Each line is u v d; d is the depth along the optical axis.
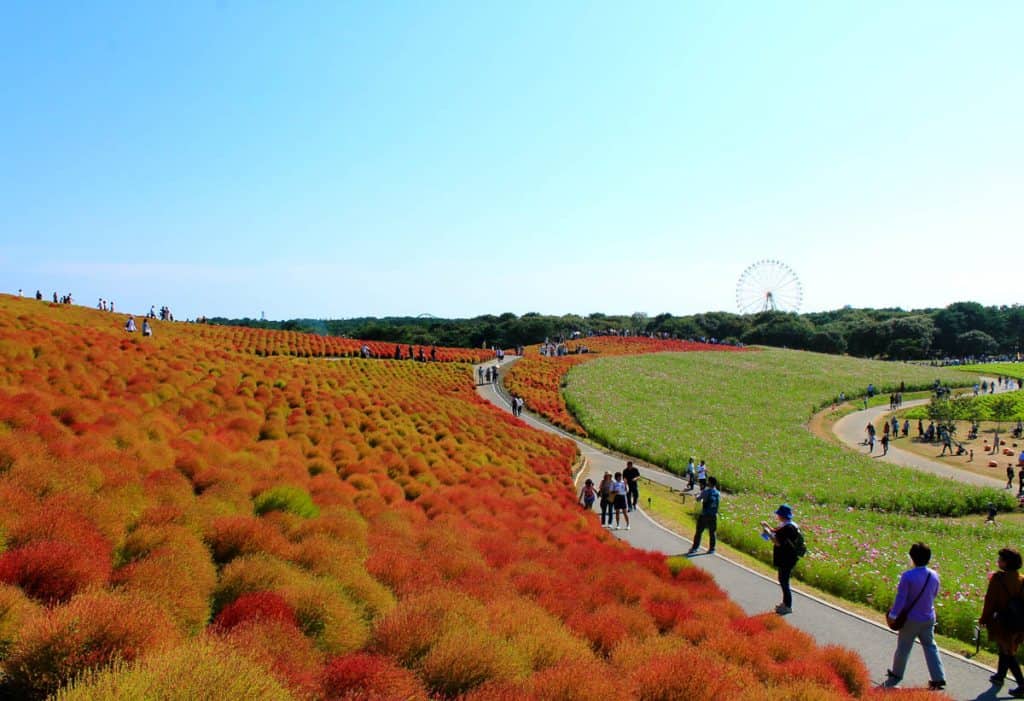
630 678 8.09
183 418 20.81
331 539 11.04
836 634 12.83
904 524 28.09
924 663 11.42
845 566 17.14
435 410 37.66
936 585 10.02
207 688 5.41
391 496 17.86
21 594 6.74
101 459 12.27
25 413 13.70
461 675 7.15
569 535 17.64
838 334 154.38
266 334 72.00
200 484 13.24
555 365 79.25
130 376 25.08
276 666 6.37
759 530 21.64
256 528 10.15
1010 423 70.19
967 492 36.97
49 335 27.50
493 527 16.55
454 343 143.50
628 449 46.50
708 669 8.16
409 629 7.76
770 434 55.34
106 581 7.76
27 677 5.80
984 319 160.12
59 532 8.39
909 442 60.88
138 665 5.72
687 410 63.88
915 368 110.31
